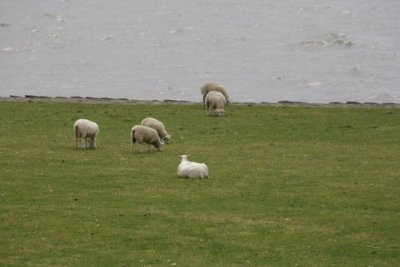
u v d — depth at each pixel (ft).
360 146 184.24
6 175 154.51
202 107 233.76
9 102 239.91
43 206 133.59
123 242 115.14
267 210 132.26
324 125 207.31
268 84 391.04
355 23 588.09
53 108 229.04
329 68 430.61
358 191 144.87
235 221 125.59
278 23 593.83
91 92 374.43
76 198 138.82
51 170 158.71
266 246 113.91
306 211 131.85
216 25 589.73
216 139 190.29
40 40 540.11
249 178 153.89
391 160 170.30
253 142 187.83
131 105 236.22
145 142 175.42
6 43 528.22
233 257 109.09
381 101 349.00
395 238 117.91
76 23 615.57
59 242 114.93
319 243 115.44
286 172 159.22
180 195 140.77
